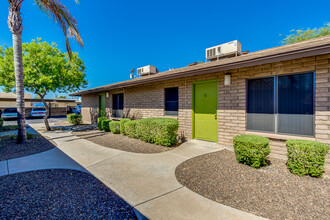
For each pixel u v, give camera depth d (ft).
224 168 13.34
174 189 10.36
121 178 11.94
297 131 14.42
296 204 8.64
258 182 10.99
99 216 7.74
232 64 14.85
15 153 18.02
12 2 20.81
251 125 17.15
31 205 8.45
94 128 37.83
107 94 39.45
